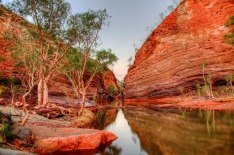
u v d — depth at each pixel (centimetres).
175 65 6594
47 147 1135
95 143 1316
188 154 1180
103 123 2647
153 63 7525
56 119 2073
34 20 2256
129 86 8450
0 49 3731
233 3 6538
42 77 2509
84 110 2894
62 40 2597
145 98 7450
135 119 2969
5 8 2273
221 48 5809
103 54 3359
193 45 6438
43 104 2477
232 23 3850
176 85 6344
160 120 2733
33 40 2783
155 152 1264
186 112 3497
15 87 2992
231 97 4284
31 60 2820
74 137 1262
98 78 6919
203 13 6944
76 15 2456
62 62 3109
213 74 5622
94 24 2498
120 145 1442
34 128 1393
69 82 4744
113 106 5353
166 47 7288
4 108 2105
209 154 1158
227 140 1473
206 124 2186
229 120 2366
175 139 1605
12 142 1053
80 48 2631
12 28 2972
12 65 3681
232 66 5475
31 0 2145
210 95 5047
